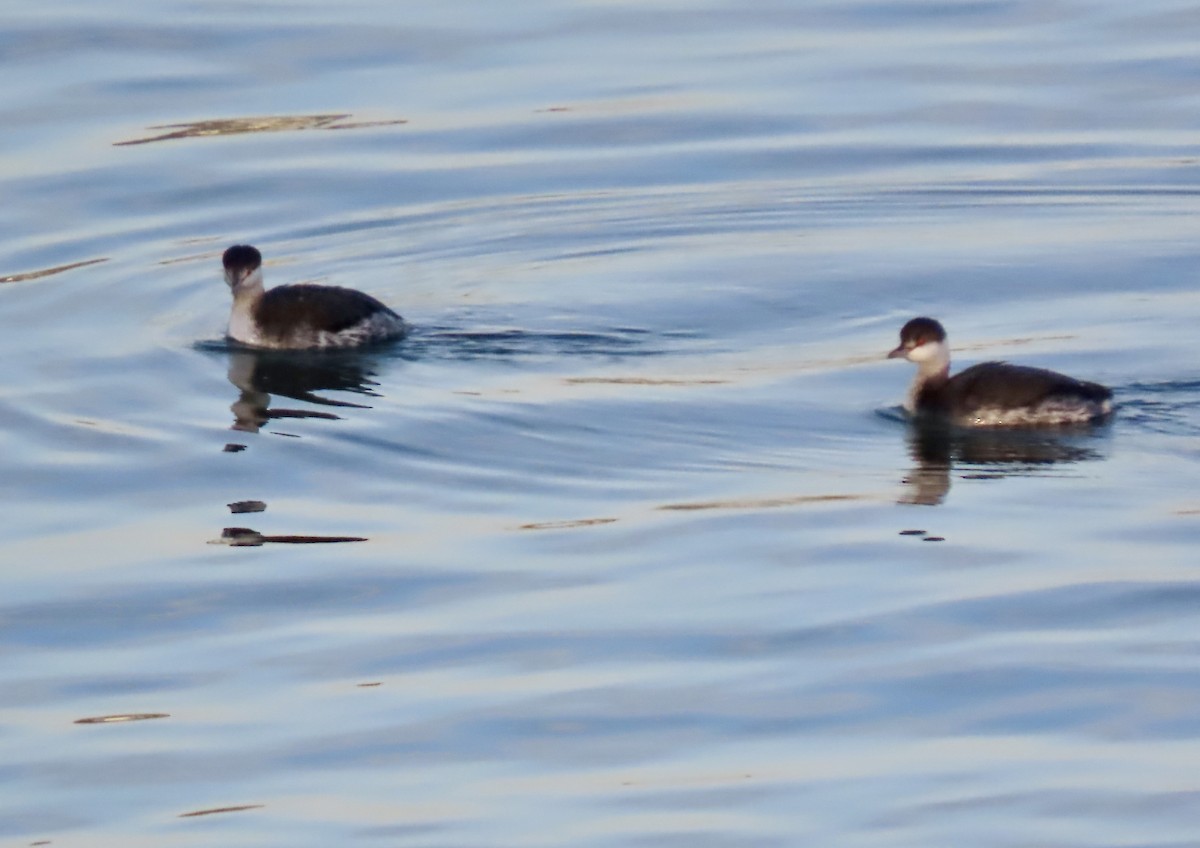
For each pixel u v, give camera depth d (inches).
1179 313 859.4
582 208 1010.7
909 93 1131.9
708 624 569.0
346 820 470.6
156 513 665.6
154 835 467.5
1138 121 1093.8
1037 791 473.4
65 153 1056.2
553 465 704.4
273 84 1139.3
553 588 598.2
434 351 834.8
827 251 957.8
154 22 1218.0
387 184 1037.2
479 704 524.1
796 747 499.2
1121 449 714.2
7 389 789.2
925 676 533.0
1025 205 1005.8
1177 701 515.8
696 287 914.7
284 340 836.0
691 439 730.2
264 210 1007.0
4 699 537.0
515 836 460.1
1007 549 619.5
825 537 633.0
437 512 662.5
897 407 765.3
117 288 915.4
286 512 664.4
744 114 1106.1
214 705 530.0
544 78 1149.1
